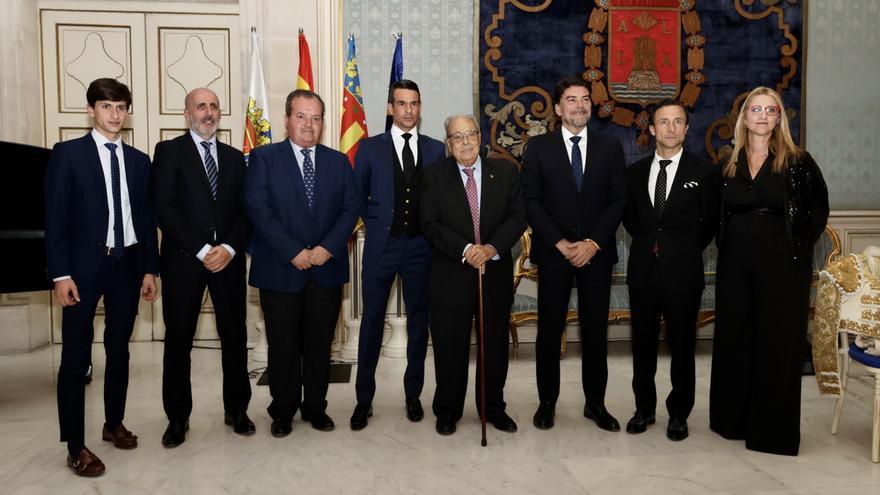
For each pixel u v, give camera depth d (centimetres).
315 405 320
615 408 358
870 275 295
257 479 261
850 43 572
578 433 314
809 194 286
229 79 555
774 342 286
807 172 288
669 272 299
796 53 561
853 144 578
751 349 298
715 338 309
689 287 299
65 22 541
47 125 543
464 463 277
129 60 549
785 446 286
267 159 306
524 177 321
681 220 301
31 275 371
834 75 572
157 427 326
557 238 305
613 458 282
